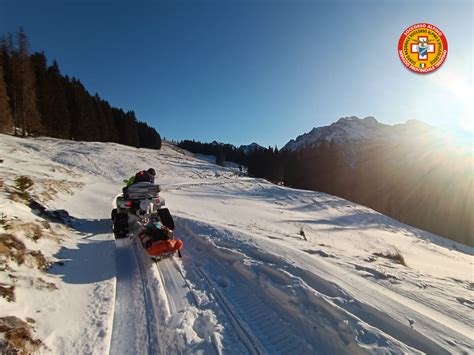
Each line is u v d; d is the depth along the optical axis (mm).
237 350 2625
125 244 5547
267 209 19984
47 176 14383
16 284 3182
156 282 3949
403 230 25688
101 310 3264
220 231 5918
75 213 8117
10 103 33094
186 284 3932
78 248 5086
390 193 53625
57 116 39562
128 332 2916
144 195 6113
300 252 4535
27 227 4586
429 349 2320
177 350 2639
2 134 29484
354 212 27562
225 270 4312
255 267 4039
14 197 6012
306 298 3119
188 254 5090
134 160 33406
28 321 2719
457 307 3047
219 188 26719
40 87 38188
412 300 3162
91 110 47656
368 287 3359
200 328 2955
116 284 3926
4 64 34344
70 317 3055
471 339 2404
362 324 2578
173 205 13164
